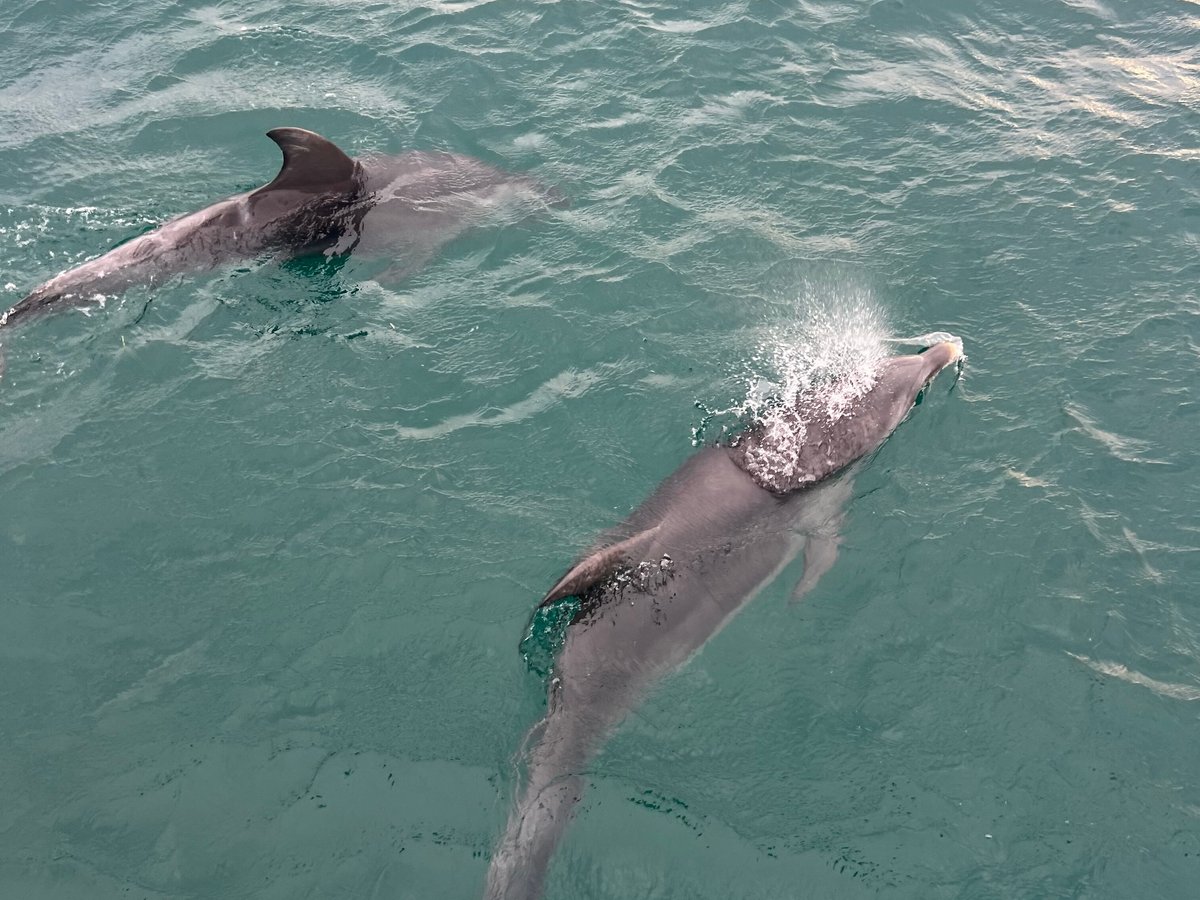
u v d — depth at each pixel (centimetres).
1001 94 589
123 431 431
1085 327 472
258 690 374
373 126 561
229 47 608
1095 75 600
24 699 371
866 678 379
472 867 346
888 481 424
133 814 354
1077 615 392
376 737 366
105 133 555
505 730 367
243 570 398
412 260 495
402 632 386
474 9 633
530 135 560
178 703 371
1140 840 352
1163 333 468
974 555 405
